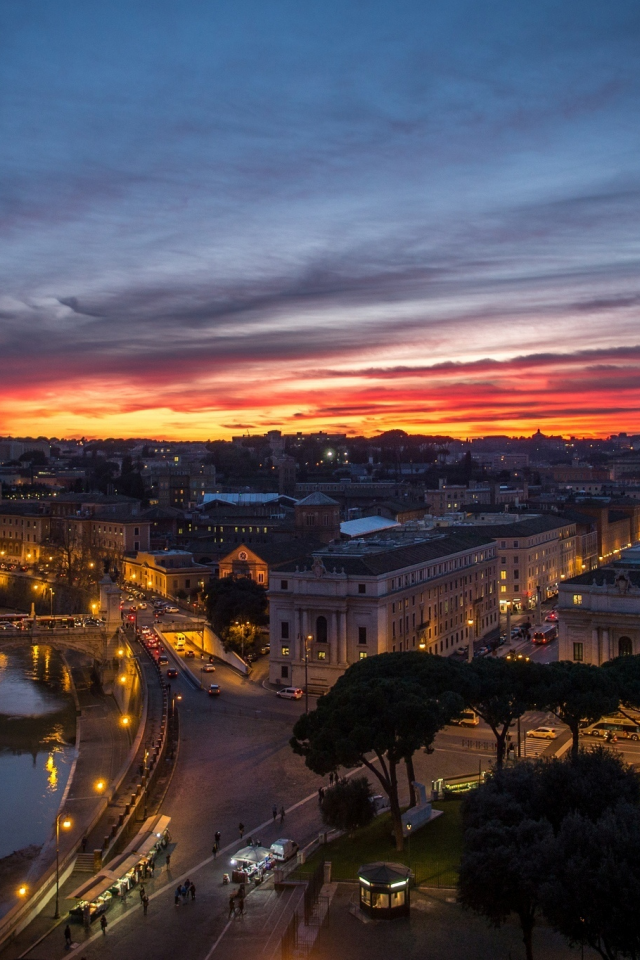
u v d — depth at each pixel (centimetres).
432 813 10525
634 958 6294
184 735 14500
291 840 10175
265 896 9038
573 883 6397
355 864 9425
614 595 15138
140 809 11550
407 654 11406
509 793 7994
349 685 10550
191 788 12344
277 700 16438
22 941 8700
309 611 16700
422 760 12719
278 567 17725
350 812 9612
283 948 7488
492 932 7831
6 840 12850
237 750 13775
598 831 6675
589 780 7981
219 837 10594
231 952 7969
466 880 7206
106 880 9681
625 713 13425
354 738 9219
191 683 17750
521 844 7244
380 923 8012
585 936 6519
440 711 9712
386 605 16438
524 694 10806
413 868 9088
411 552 18662
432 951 7512
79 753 16625
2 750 17350
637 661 12038
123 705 19700
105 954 8169
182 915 8775
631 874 6194
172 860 10188
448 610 19475
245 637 19662
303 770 12862
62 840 11831
